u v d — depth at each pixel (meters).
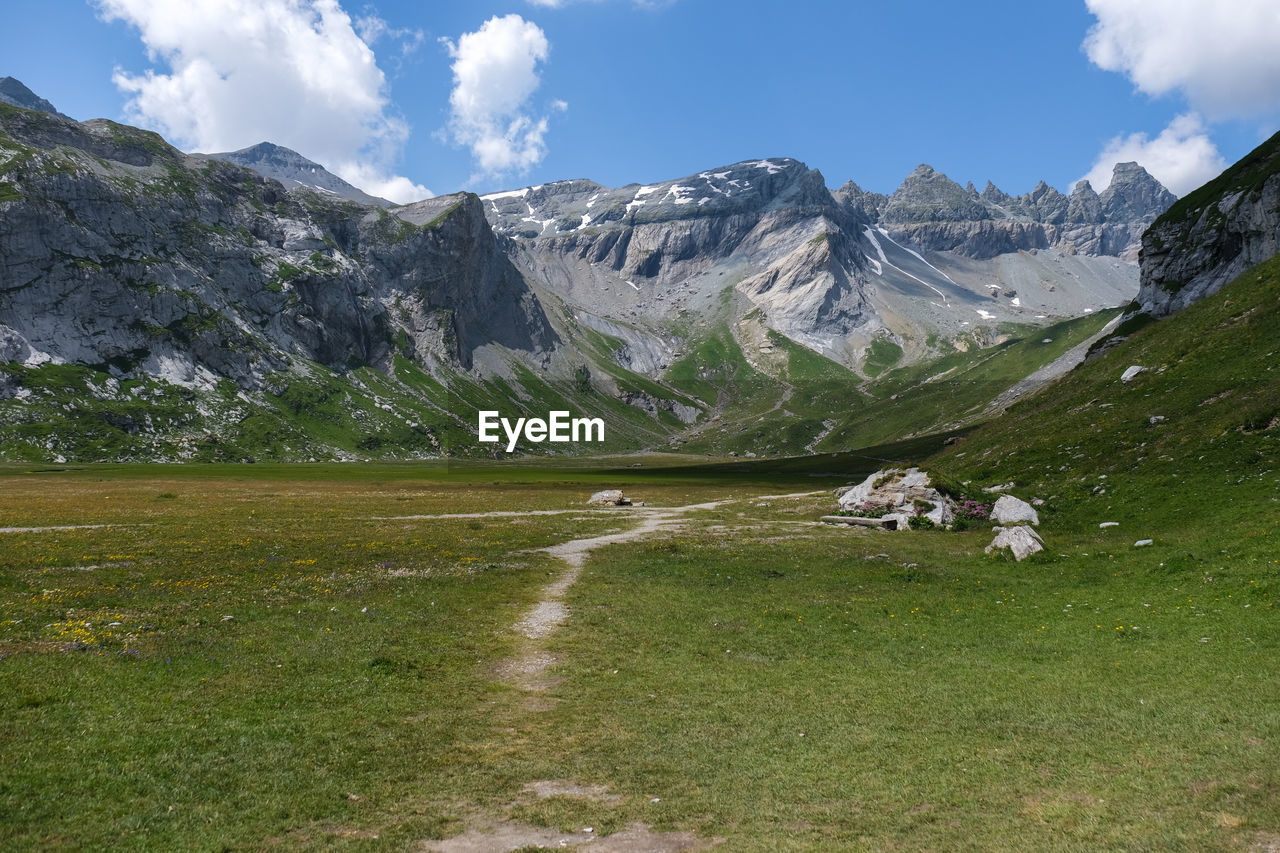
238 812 13.80
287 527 61.09
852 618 30.14
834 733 17.94
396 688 21.14
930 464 87.81
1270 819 12.12
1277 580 26.17
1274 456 43.44
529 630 28.42
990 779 14.91
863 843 12.60
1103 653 23.31
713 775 15.77
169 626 26.09
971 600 32.75
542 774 15.87
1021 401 102.06
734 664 24.11
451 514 77.69
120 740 16.42
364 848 12.66
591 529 64.06
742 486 135.00
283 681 21.06
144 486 120.56
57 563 39.03
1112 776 14.56
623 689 21.59
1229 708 17.34
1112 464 55.31
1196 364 66.25
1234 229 105.00
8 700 18.00
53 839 12.47
